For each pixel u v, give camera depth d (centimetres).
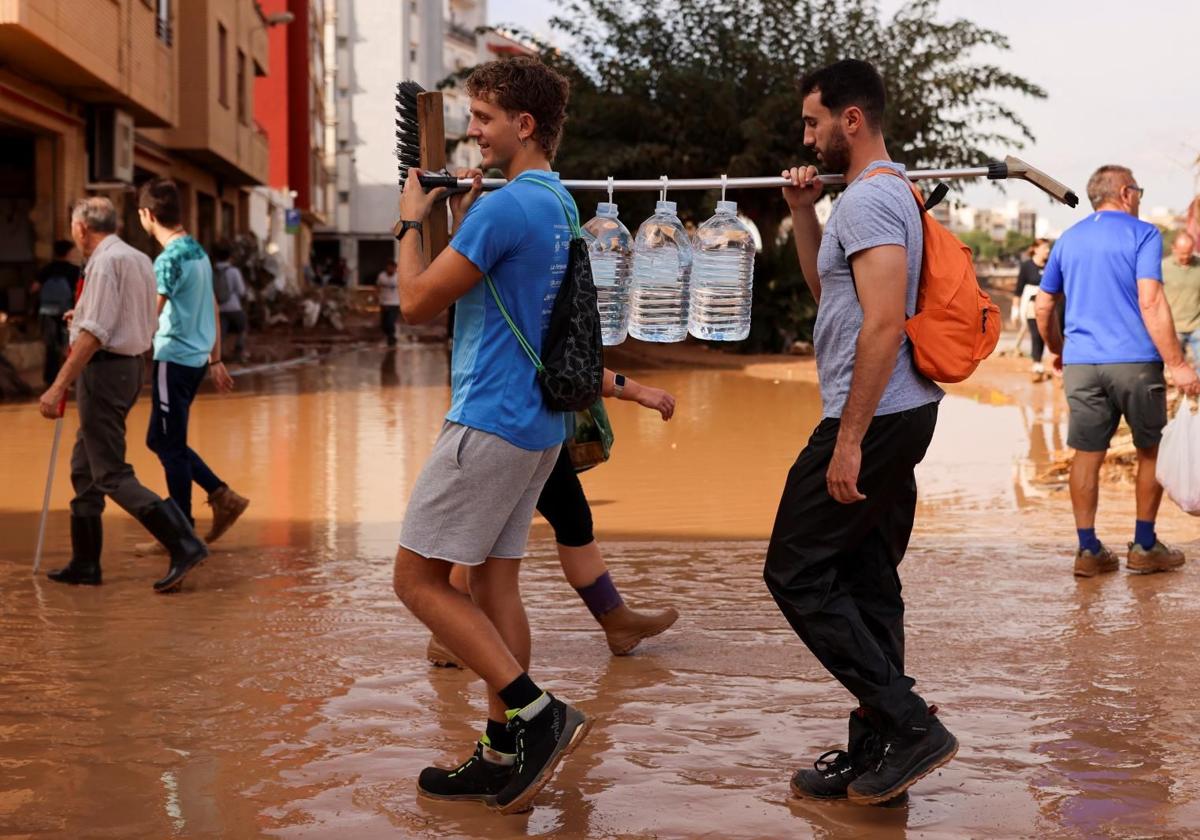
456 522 372
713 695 486
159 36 2397
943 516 892
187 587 673
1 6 1580
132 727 449
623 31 2992
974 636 565
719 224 461
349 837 356
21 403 1581
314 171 6159
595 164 2916
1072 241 690
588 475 1091
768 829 361
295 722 455
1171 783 393
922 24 2983
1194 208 1189
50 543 799
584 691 491
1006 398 1725
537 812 374
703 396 1820
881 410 376
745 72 2981
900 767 372
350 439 1319
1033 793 386
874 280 365
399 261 381
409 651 546
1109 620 593
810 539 381
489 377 371
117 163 2219
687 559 751
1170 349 661
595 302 387
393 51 8188
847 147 397
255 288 3441
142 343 668
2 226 2200
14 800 382
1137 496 698
